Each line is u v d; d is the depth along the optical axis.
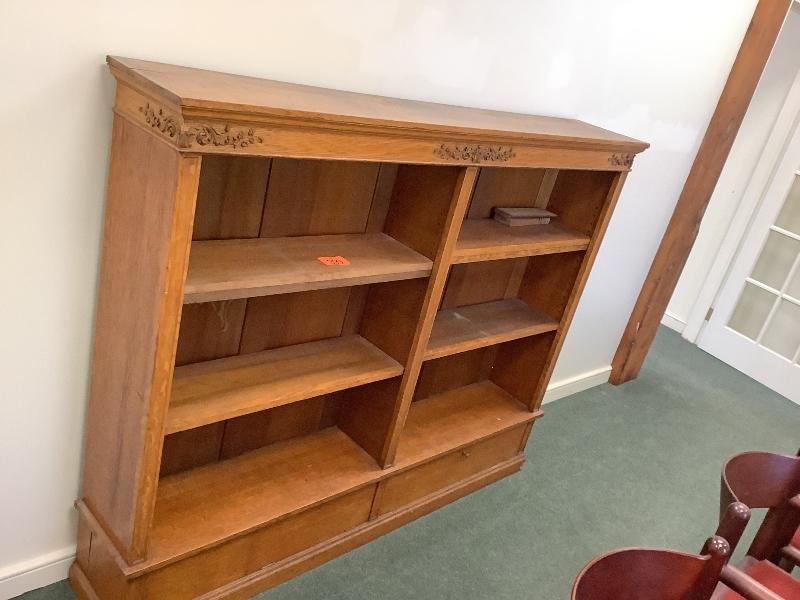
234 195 1.63
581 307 3.25
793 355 4.18
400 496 2.28
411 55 1.90
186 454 1.89
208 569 1.78
